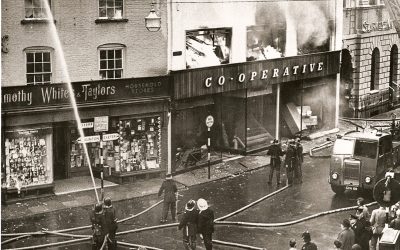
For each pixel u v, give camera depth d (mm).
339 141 24844
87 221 21391
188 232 18047
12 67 23141
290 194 25125
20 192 23391
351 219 16938
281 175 28234
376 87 43438
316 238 19797
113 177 26266
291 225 21125
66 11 24109
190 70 27438
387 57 43781
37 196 23797
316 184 26703
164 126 26969
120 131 26000
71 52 24438
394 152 26422
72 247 18672
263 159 30641
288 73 32688
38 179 23938
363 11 40250
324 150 32906
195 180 26953
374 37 41625
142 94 26000
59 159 25875
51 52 24016
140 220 21625
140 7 25938
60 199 23734
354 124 39000
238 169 28875
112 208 17484
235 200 24188
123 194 24688
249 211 22703
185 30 27500
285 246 18969
